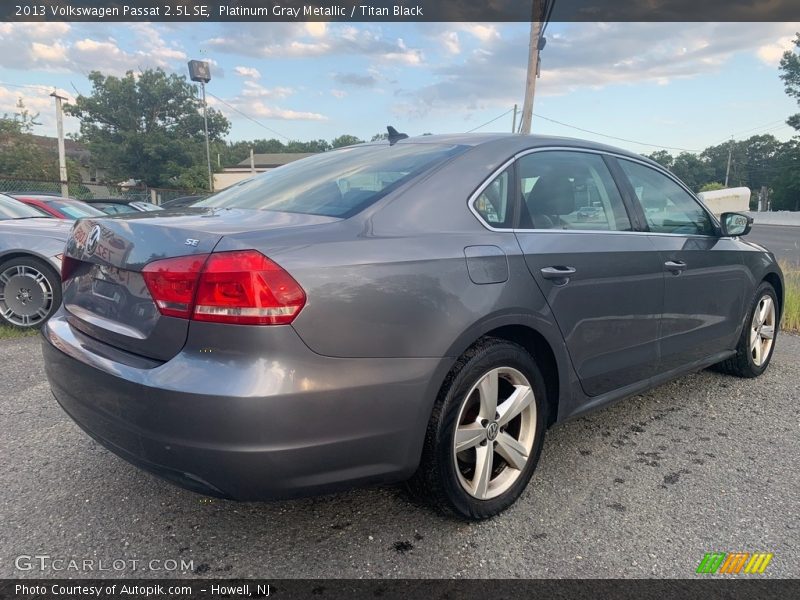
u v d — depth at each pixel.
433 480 2.28
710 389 4.22
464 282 2.27
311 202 2.44
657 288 3.21
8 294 5.54
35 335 5.50
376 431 2.06
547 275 2.57
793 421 3.65
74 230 2.61
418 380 2.12
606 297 2.88
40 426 3.40
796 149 58.25
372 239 2.14
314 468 1.96
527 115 12.82
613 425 3.55
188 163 51.97
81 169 57.84
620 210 3.21
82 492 2.68
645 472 2.96
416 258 2.17
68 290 2.60
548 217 2.79
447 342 2.18
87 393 2.16
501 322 2.37
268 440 1.85
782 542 2.38
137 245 2.11
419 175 2.47
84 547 2.28
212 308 1.86
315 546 2.31
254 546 2.30
